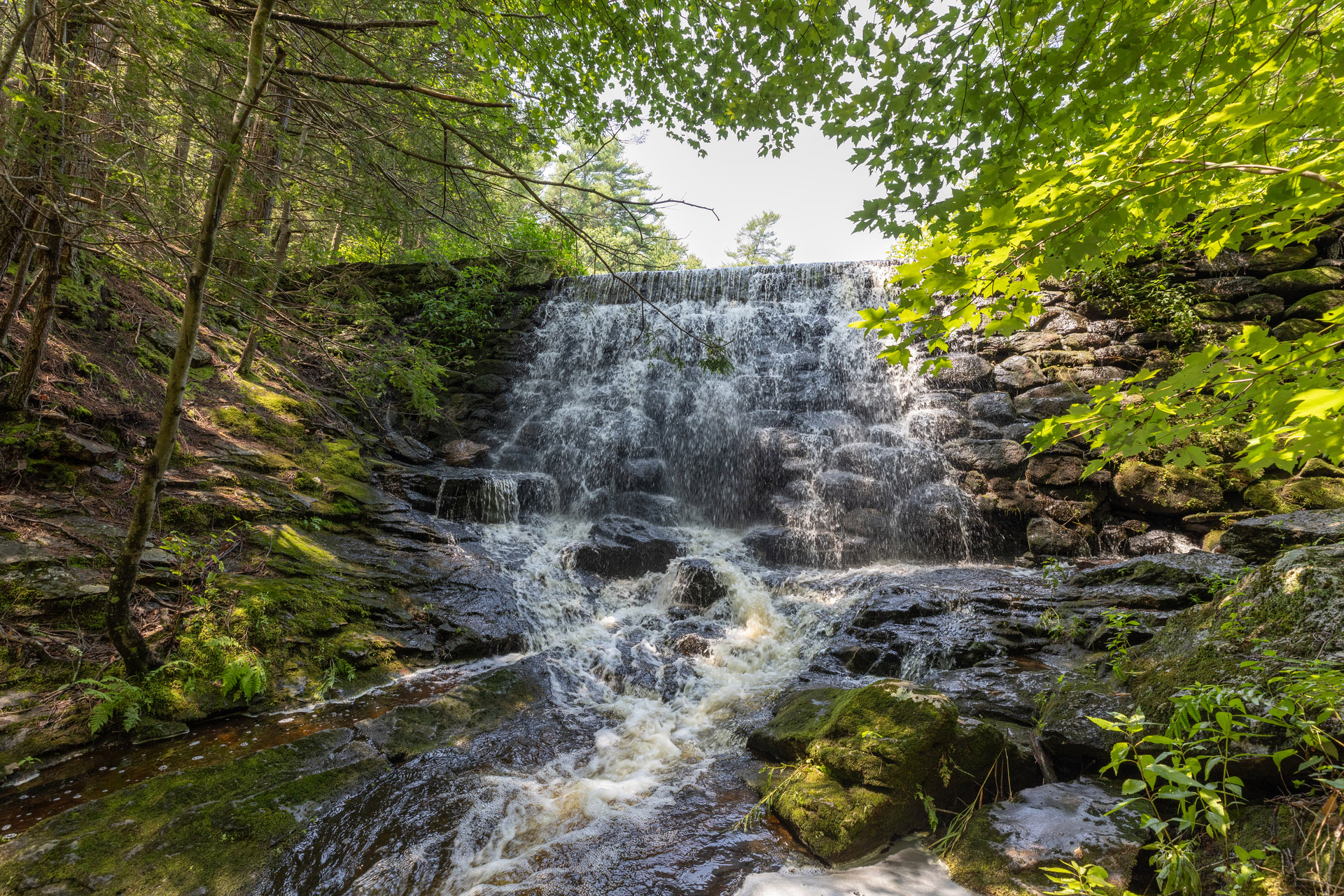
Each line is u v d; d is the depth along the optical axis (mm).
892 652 5109
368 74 5465
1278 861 2293
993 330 2180
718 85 4539
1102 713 3457
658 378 10625
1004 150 2918
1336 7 2021
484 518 8281
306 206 5352
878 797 3184
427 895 2781
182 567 4379
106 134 3896
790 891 2781
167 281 5668
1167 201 2039
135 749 3609
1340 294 7562
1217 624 3506
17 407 4891
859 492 8242
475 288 11273
